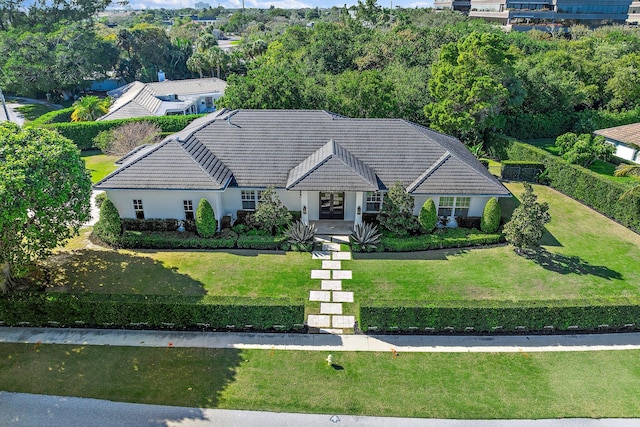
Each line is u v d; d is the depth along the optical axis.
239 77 39.97
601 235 25.78
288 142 27.22
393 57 54.66
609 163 37.41
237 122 28.30
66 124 41.88
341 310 19.20
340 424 13.92
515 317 17.73
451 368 16.22
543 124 45.62
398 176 25.70
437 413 14.35
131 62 73.94
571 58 50.47
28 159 17.17
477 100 36.97
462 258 23.16
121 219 25.19
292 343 17.38
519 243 22.41
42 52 57.28
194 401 14.67
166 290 20.25
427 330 18.03
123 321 18.06
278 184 25.16
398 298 19.86
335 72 55.91
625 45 57.41
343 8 80.19
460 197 25.27
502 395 15.09
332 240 24.73
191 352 16.83
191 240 23.73
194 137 27.38
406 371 16.03
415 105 40.34
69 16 77.38
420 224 24.52
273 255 23.31
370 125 28.16
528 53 59.44
